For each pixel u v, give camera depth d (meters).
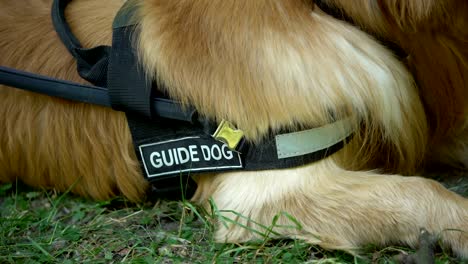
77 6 1.32
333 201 1.18
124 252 1.21
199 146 1.19
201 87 1.17
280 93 1.16
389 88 1.19
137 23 1.20
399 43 1.20
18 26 1.33
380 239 1.17
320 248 1.18
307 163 1.18
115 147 1.28
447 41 1.21
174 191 1.28
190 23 1.19
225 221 1.20
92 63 1.22
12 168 1.34
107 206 1.32
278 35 1.16
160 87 1.18
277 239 1.19
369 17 1.17
